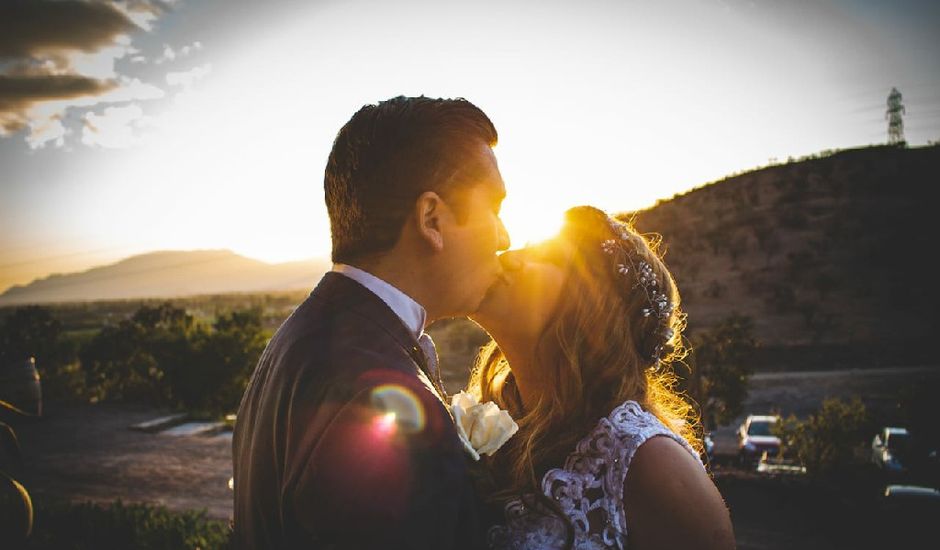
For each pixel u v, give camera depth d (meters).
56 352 26.03
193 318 27.50
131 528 5.52
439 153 1.20
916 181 102.94
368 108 1.27
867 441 19.00
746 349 26.83
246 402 1.38
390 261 1.24
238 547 1.33
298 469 1.06
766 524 13.01
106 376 26.23
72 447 14.49
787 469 18.67
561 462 1.53
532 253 1.66
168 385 22.45
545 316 1.60
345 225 1.26
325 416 1.06
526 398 1.75
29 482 11.54
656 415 1.59
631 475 1.41
